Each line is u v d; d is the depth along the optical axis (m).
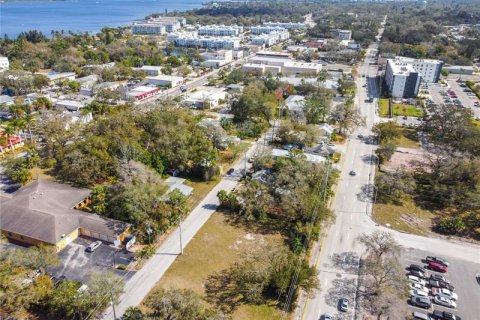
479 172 84.81
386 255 64.62
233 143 106.38
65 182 87.88
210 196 84.56
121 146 89.62
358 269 63.16
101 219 70.62
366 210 80.44
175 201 74.31
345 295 57.69
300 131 113.31
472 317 54.44
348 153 108.69
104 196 76.19
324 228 74.00
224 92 165.88
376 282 57.22
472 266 64.62
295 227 70.88
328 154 103.69
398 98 163.88
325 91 153.50
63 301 50.38
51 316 51.94
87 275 59.75
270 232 72.56
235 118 129.88
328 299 56.94
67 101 145.62
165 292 50.81
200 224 74.31
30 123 112.94
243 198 78.00
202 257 65.19
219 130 107.69
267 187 81.25
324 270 62.69
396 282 55.81
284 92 161.75
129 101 147.00
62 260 63.00
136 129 102.69
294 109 133.50
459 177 86.62
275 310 54.75
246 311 54.19
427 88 180.75
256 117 127.00
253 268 57.19
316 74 188.12
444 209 81.44
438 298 56.75
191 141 98.25
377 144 115.62
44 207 71.44
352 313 54.50
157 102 140.00
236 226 74.12
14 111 128.50
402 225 75.62
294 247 65.94
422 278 61.31
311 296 57.38
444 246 69.56
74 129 104.62
